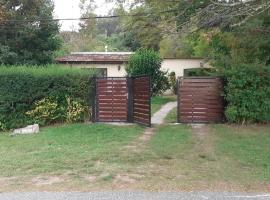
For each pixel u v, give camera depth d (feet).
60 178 29.45
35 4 87.86
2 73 55.67
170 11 44.45
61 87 56.75
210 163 33.86
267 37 55.47
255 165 32.99
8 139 47.21
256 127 53.26
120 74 105.09
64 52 112.68
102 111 57.72
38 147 41.27
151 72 91.81
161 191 25.68
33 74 56.18
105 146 40.93
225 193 25.13
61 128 52.60
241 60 60.54
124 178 29.14
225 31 53.36
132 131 49.70
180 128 52.34
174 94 108.78
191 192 25.40
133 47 141.38
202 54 104.99
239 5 36.86
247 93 54.70
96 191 25.85
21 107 56.03
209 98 56.59
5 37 86.07
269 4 35.96
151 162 34.30
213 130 50.88
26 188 26.89
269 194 24.98
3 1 85.10
